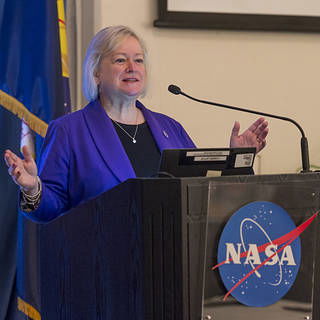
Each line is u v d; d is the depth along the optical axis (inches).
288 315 159.2
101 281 178.2
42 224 244.2
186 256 148.3
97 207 179.3
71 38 447.5
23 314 400.5
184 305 147.4
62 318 211.2
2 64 399.9
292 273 160.1
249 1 466.0
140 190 153.6
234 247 152.9
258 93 475.8
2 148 399.5
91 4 447.2
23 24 402.6
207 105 465.4
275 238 158.4
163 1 449.7
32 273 396.8
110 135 250.1
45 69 399.9
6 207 399.5
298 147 482.0
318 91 486.0
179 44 461.4
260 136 245.6
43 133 396.5
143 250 152.9
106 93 263.0
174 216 149.4
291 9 473.4
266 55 477.7
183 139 279.4
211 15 458.3
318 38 486.3
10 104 398.0
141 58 263.4
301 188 161.8
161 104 458.9
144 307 152.9
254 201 156.1
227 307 151.7
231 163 192.5
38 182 232.2
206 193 151.1
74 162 246.4
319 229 164.9
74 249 198.7
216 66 468.1
